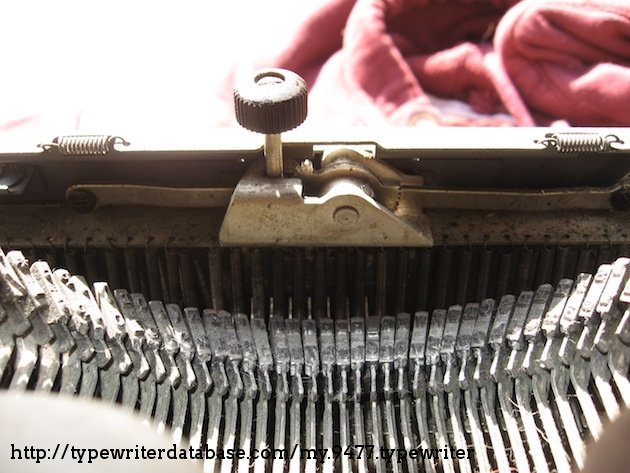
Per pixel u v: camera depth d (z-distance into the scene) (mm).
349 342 164
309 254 169
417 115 280
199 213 172
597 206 172
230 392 156
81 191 169
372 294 177
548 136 158
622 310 149
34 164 165
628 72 257
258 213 152
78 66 296
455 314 167
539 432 150
